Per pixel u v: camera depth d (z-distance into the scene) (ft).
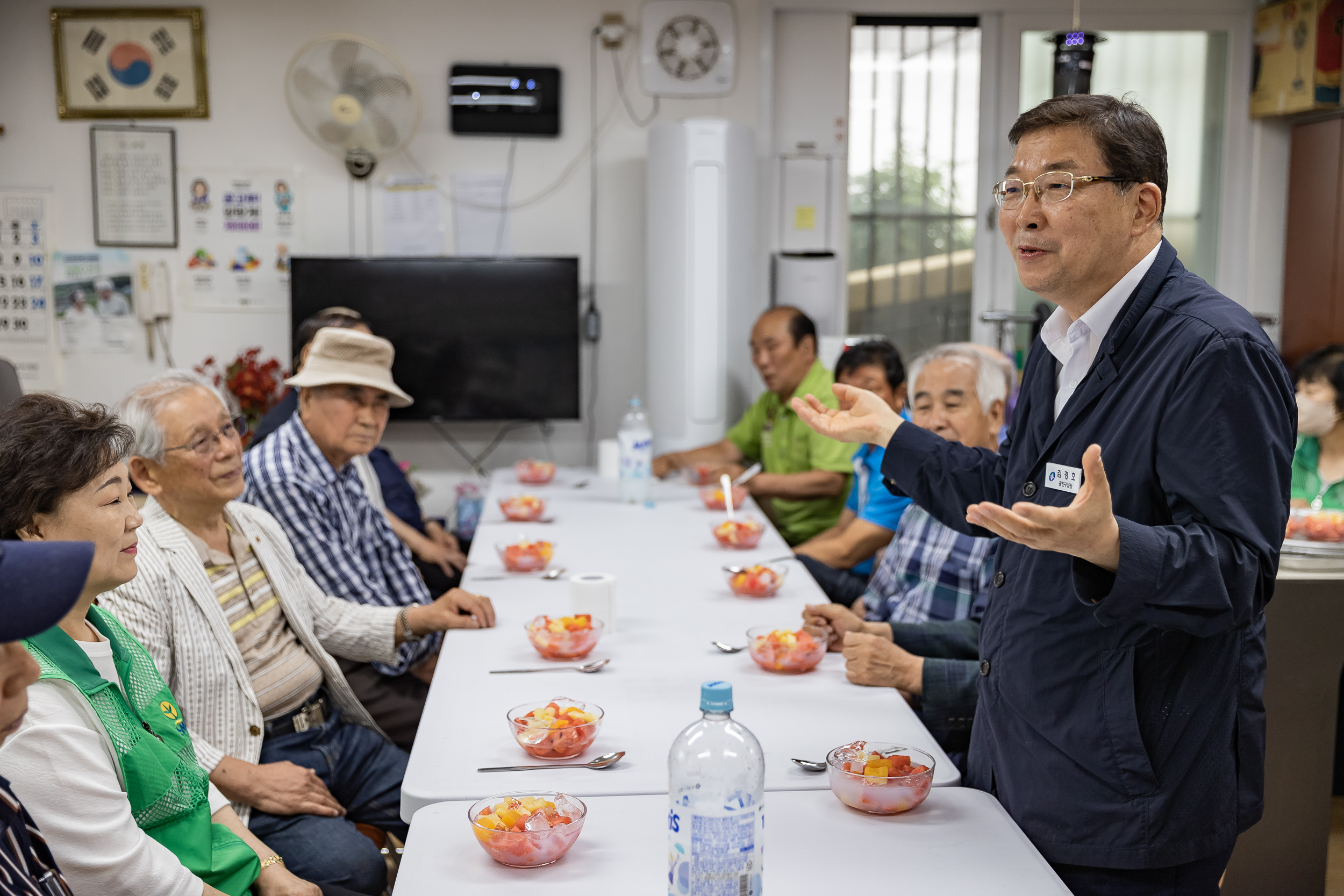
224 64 14.08
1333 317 14.07
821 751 4.67
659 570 7.92
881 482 9.27
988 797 4.28
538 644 5.86
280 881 4.75
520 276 14.26
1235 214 15.07
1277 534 3.67
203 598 5.82
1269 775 7.07
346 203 14.39
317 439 7.89
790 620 6.63
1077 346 4.28
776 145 14.78
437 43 14.28
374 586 7.83
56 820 3.84
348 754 6.63
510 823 3.71
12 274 14.16
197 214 14.25
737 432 13.11
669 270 13.67
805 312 14.35
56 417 4.09
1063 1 14.53
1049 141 4.00
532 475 11.65
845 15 14.55
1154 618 3.50
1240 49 14.73
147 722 4.57
